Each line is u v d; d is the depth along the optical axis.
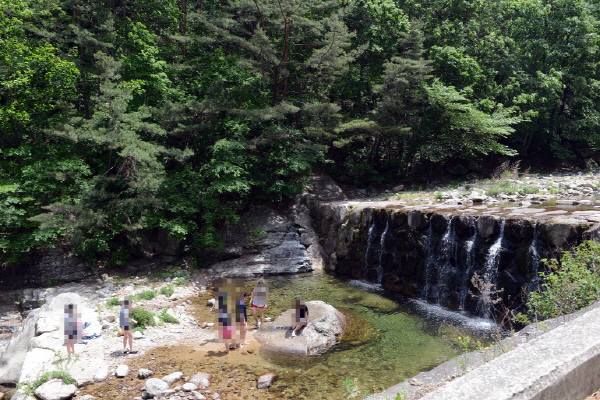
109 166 16.67
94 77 16.89
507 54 25.44
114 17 18.48
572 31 25.75
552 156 29.33
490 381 2.26
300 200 19.97
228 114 18.55
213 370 8.40
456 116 21.66
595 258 6.18
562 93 26.59
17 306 13.48
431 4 26.56
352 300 12.80
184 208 16.30
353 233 16.06
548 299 6.17
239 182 16.81
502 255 10.41
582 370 2.46
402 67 20.27
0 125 14.50
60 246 15.35
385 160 25.44
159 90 18.12
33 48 15.78
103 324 10.77
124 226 15.14
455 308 11.49
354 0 22.38
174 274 15.80
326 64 18.81
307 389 7.54
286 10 18.64
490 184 19.38
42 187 14.31
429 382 4.99
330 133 19.67
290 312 10.89
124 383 7.96
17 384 7.87
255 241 17.41
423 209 13.85
